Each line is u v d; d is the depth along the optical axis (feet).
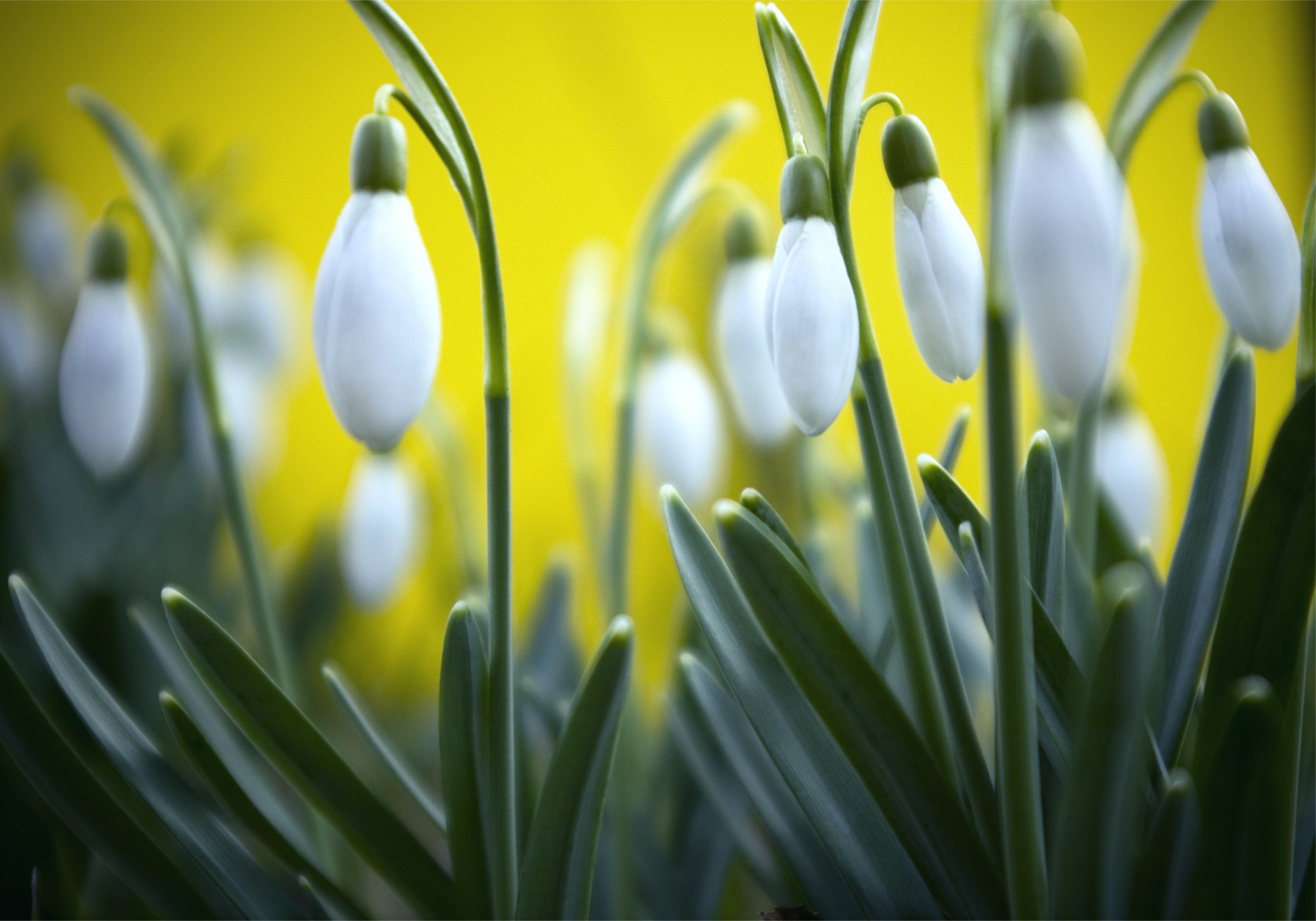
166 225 1.12
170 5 2.74
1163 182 2.64
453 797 0.99
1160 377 2.63
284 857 1.00
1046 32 0.88
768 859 1.11
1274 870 0.94
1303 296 0.97
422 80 0.97
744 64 2.57
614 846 1.11
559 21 2.53
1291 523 0.96
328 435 2.73
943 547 1.99
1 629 1.50
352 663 2.04
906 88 2.51
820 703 0.97
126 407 1.10
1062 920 0.93
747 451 1.55
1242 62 2.55
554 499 2.64
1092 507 1.05
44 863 1.16
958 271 0.95
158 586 1.69
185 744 0.99
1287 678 0.95
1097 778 0.92
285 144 2.73
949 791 0.97
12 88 2.72
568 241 2.66
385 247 0.95
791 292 0.95
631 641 0.97
